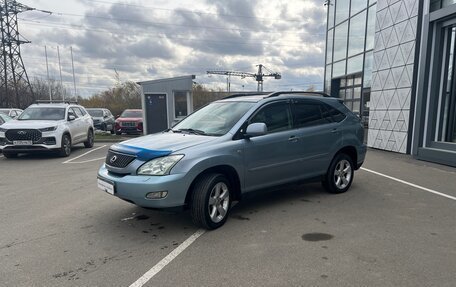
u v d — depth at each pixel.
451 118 10.15
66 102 14.04
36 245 4.14
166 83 18.62
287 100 5.71
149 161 4.29
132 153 4.45
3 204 5.93
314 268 3.49
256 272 3.42
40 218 5.15
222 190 4.70
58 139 11.31
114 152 4.70
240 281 3.25
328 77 19.92
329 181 6.25
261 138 5.13
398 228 4.60
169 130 5.67
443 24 10.08
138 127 21.16
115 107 43.53
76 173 8.73
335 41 18.88
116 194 4.41
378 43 13.48
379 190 6.69
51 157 11.77
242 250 3.94
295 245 4.06
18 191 6.87
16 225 4.85
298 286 3.15
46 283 3.25
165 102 18.75
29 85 43.38
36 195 6.53
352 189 6.77
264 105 5.36
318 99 6.23
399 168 9.19
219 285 3.19
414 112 11.59
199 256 3.80
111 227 4.74
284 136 5.42
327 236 4.32
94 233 4.52
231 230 4.57
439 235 4.35
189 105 19.05
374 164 9.86
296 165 5.63
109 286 3.20
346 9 17.44
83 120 13.91
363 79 15.74
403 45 11.95
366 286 3.14
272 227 4.66
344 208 5.49
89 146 14.56
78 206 5.76
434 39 10.31
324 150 6.04
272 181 5.36
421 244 4.07
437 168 9.20
